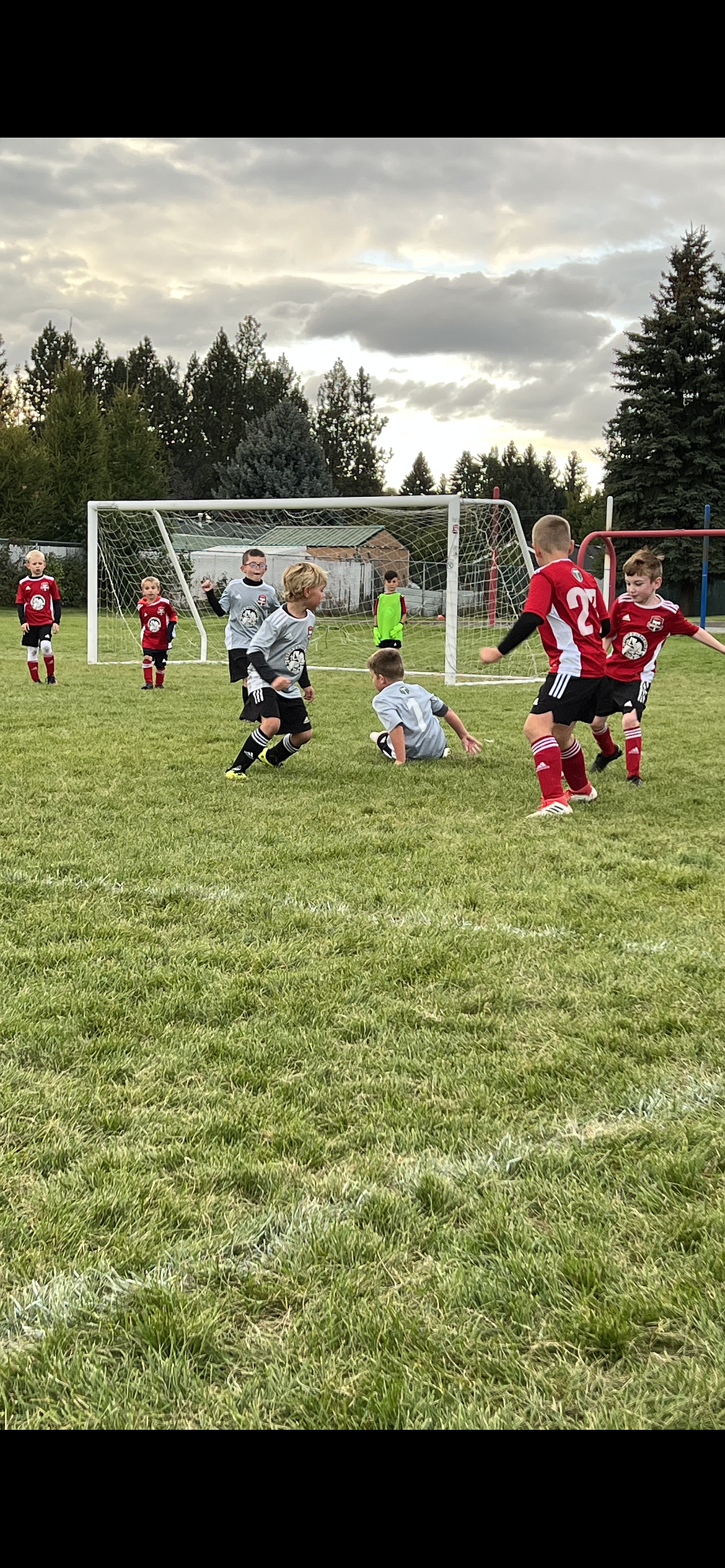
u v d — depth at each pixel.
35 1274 1.77
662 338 37.59
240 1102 2.34
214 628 25.67
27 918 3.65
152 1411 1.48
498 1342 1.61
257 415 69.31
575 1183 2.03
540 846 4.83
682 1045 2.65
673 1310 1.66
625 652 6.55
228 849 4.67
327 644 22.17
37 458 35.12
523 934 3.54
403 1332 1.62
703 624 18.94
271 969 3.18
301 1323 1.65
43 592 12.09
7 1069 2.49
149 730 8.53
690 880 4.25
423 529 25.25
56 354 74.31
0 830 4.95
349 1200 1.98
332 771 6.84
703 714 10.65
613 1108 2.34
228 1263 1.79
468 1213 1.95
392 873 4.32
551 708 5.63
